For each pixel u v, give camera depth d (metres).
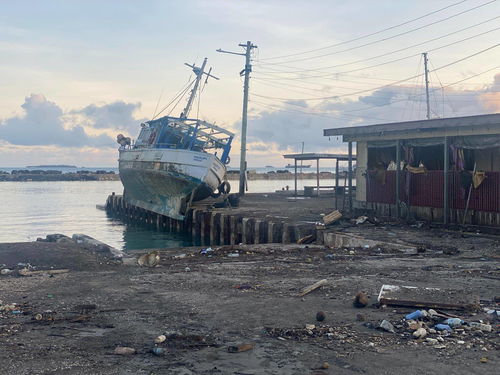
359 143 26.20
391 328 7.01
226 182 40.69
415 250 15.52
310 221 23.44
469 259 14.05
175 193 32.47
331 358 5.95
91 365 5.77
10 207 55.91
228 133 34.91
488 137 19.27
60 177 143.25
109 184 122.81
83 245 16.80
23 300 9.35
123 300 9.21
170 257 15.69
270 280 11.09
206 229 29.80
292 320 7.65
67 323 7.64
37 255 14.56
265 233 23.44
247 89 41.81
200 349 6.35
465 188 20.16
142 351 6.28
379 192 24.84
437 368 5.58
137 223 39.88
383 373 5.46
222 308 8.47
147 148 33.91
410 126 22.08
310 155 43.03
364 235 18.83
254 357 6.02
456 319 7.28
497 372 5.45
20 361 5.89
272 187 99.00
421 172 22.22
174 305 8.74
